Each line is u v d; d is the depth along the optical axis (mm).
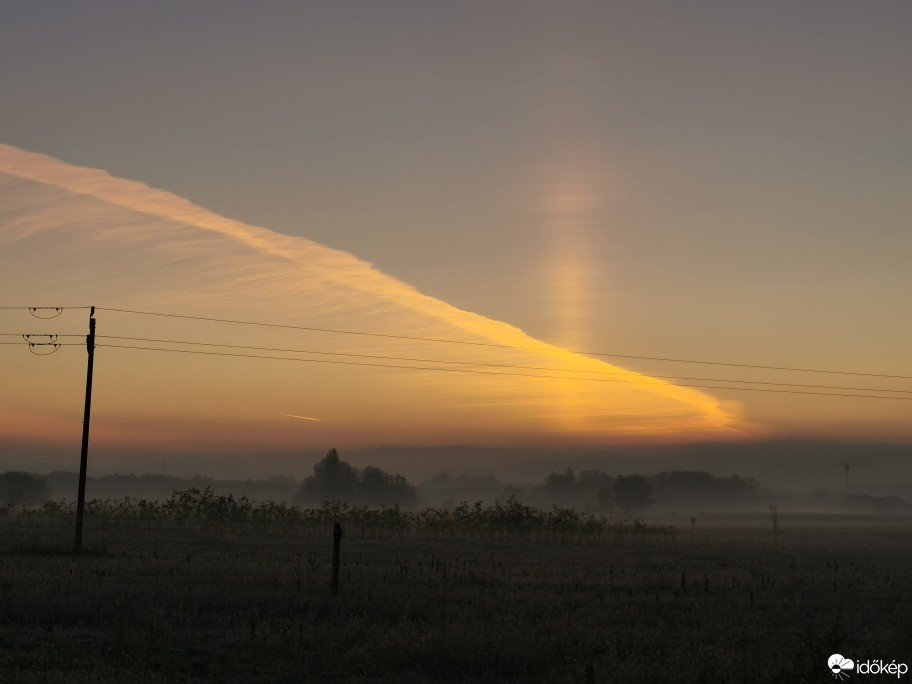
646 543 86188
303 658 21438
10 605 25922
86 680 17812
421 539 84688
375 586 33188
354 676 19719
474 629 23641
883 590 38125
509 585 37250
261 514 88062
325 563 44719
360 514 91625
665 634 24875
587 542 86188
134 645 21406
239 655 21562
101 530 75500
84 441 48969
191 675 19828
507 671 20625
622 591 36938
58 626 24578
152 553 49594
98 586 30375
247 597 29125
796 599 33344
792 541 98062
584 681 18688
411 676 19984
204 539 68250
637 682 18672
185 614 26312
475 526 92438
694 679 18719
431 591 33156
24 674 18172
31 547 47625
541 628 24328
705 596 35250
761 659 20609
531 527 91438
